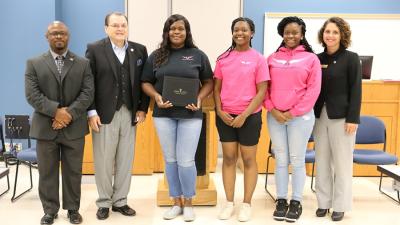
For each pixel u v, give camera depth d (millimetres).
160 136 2990
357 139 3848
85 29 5520
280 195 3162
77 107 2836
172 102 2881
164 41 2990
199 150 3398
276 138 3090
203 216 3225
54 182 3008
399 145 4344
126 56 3051
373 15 5527
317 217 3225
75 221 3018
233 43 3109
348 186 3107
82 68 2885
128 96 3059
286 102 2975
